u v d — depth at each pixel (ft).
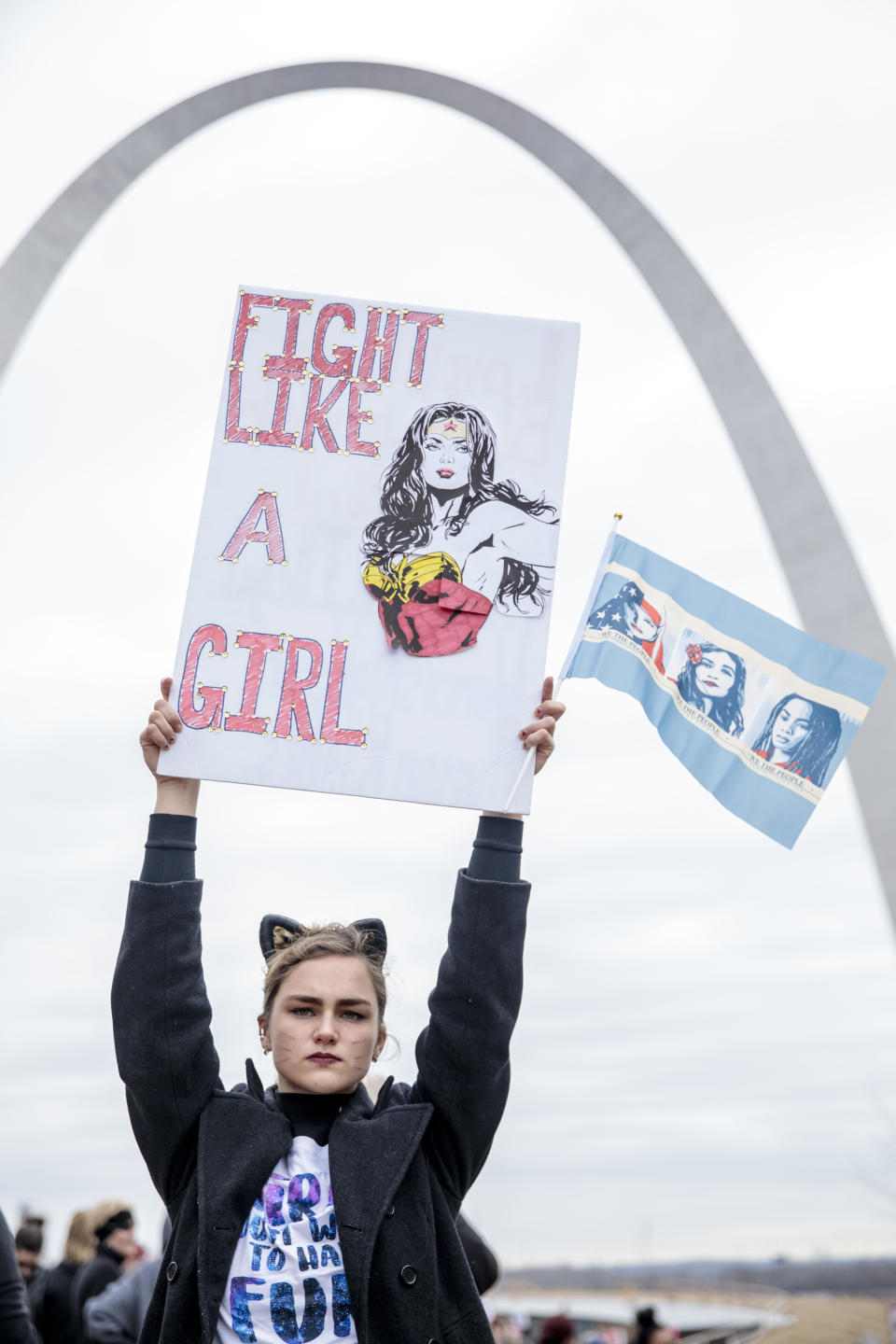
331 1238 11.27
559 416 14.55
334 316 14.75
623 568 15.57
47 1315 30.58
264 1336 10.92
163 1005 11.82
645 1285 213.66
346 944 12.16
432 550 14.06
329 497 14.23
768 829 15.16
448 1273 11.59
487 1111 12.14
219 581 13.91
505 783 13.35
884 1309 199.72
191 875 12.59
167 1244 12.17
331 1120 12.02
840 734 15.19
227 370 14.57
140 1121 11.88
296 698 13.58
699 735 15.31
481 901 12.36
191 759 13.34
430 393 14.57
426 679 13.66
